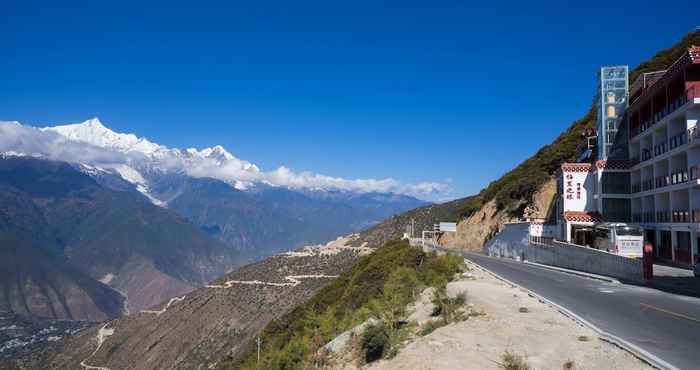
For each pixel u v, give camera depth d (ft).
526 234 159.12
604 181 140.87
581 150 180.04
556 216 162.91
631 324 51.01
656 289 78.38
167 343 371.35
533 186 196.03
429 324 53.06
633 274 89.25
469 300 62.54
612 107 148.77
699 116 106.22
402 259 130.52
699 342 43.70
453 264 103.09
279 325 166.50
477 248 215.31
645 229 129.08
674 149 112.88
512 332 47.06
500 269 113.70
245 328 313.53
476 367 38.22
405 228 342.64
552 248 132.46
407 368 40.45
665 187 117.39
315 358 57.06
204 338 338.95
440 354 41.78
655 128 124.57
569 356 39.96
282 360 72.59
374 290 106.93
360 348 51.16
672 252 114.21
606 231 122.93
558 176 157.48
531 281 89.10
